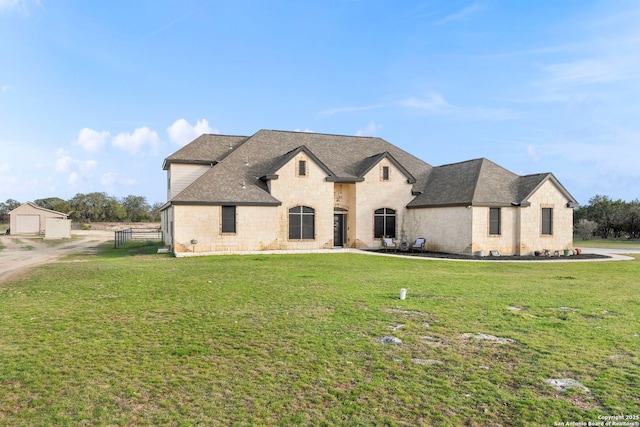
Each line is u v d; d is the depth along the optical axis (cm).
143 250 3011
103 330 866
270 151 3181
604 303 1122
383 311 1015
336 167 3166
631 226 5028
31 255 2767
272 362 686
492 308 1051
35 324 914
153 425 493
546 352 727
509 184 2909
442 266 2041
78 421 501
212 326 891
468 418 508
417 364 674
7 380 618
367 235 3081
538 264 2180
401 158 3550
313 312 1007
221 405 541
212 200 2578
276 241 2738
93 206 9450
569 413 518
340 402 548
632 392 573
